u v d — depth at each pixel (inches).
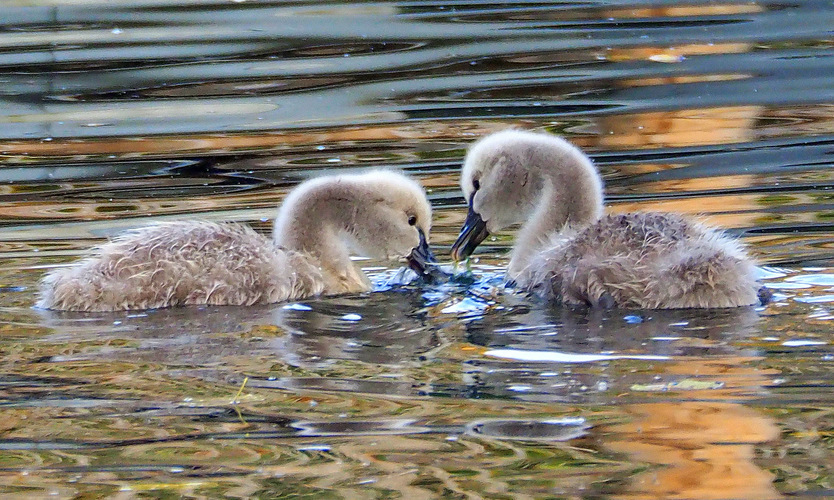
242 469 324.8
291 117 821.9
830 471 315.3
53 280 490.3
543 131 771.4
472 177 580.1
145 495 310.7
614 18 1094.4
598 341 423.2
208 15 1128.2
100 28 1085.1
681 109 812.0
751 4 1128.2
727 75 895.7
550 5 1149.7
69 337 438.9
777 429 339.6
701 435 338.0
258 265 502.3
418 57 970.7
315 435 344.2
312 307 490.9
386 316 472.1
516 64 946.1
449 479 317.1
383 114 822.5
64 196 661.3
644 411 355.3
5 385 384.5
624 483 312.5
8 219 618.2
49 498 309.7
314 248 546.0
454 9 1143.6
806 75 886.4
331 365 403.2
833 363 391.5
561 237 518.9
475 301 495.8
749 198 618.5
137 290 482.3
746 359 396.5
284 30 1066.1
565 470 320.8
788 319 443.5
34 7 1168.2
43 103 866.8
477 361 405.1
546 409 358.6
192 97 875.4
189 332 446.9
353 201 562.6
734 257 472.1
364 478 317.4
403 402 366.6
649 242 483.2
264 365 404.2
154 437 343.6
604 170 685.9
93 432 347.6
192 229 512.1
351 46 1010.7
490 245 611.8
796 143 722.8
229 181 686.5
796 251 533.0
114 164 724.7
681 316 453.1
